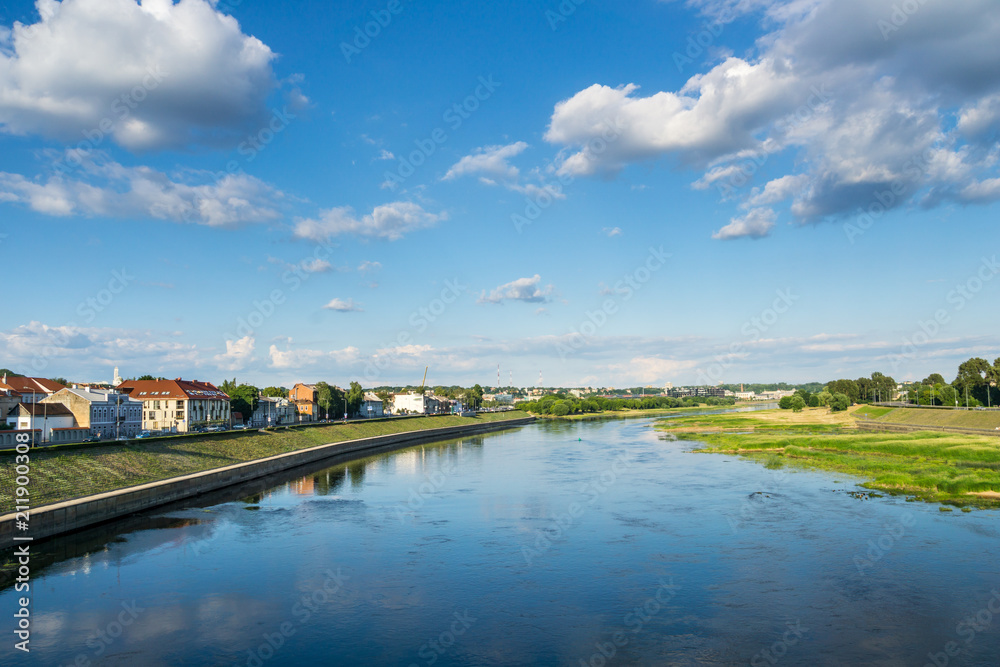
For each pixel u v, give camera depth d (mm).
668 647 31609
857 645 31500
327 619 35562
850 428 168625
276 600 38656
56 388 128625
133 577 42938
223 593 39844
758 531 53750
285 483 87188
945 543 48781
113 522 59781
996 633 32625
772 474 87062
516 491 77438
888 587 39531
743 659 30219
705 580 41562
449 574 43500
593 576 42781
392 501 71375
